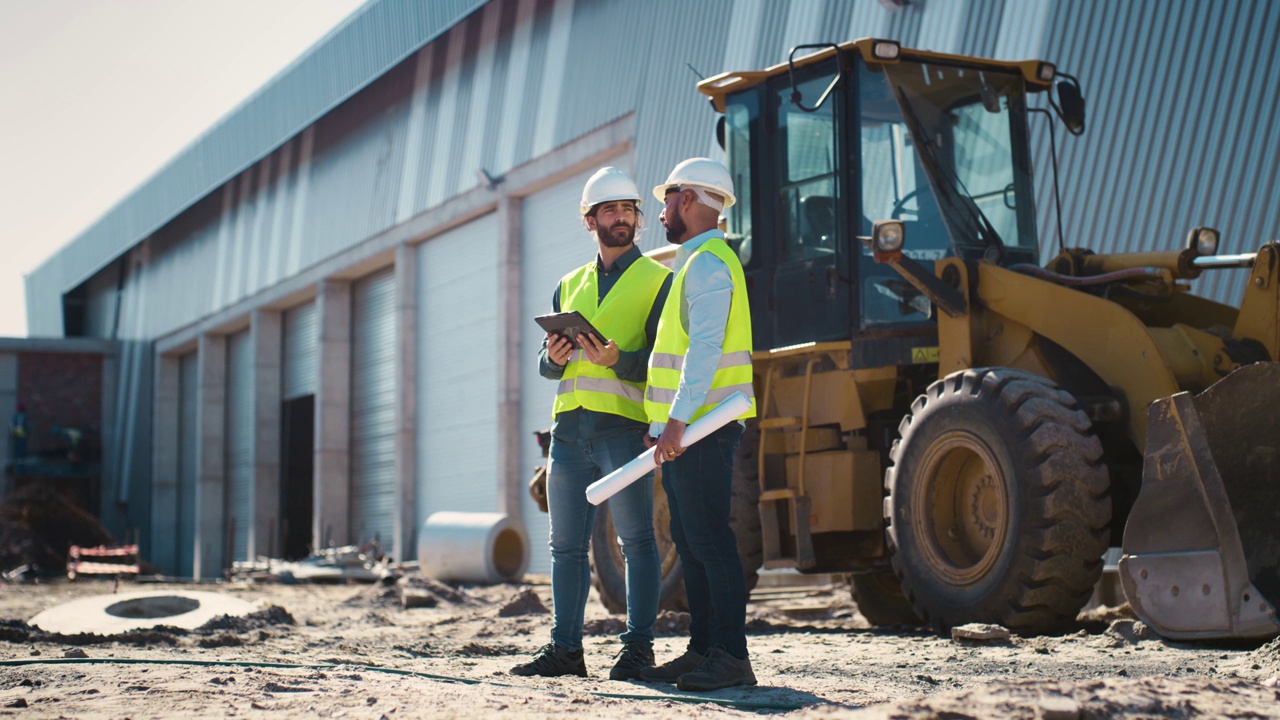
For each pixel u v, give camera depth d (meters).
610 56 18.42
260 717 3.33
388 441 24.58
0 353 35.94
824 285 7.87
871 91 7.77
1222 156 10.48
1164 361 6.40
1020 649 5.81
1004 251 7.66
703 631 4.54
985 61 7.86
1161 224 10.88
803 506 7.85
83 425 36.53
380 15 23.30
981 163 7.77
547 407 19.83
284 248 27.89
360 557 17.83
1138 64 11.23
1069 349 6.82
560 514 4.77
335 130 26.23
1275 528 5.42
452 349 22.52
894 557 7.18
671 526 4.53
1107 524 6.35
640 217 4.84
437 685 4.06
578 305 4.79
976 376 6.76
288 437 29.16
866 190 7.71
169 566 33.75
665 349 4.37
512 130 20.56
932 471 6.96
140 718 3.31
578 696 3.84
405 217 23.50
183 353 34.56
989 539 6.81
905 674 4.92
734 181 8.55
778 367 8.22
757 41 15.66
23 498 33.12
